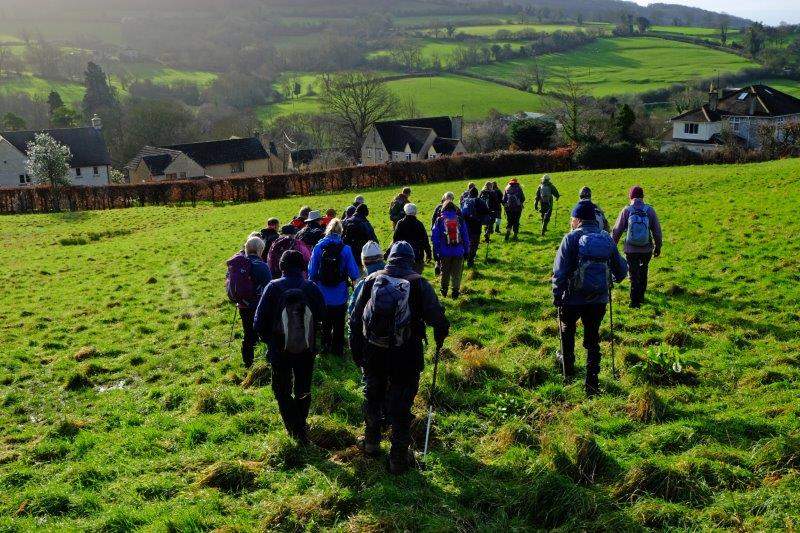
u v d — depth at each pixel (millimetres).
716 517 5348
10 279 20562
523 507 5703
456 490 6121
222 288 16766
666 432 6707
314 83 145875
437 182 50281
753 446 6348
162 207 44469
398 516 5660
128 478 6883
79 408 9281
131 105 120000
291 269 7273
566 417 7316
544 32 179625
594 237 7824
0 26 197750
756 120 76938
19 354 11836
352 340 6648
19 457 7617
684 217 21125
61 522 6105
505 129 93250
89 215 41062
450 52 165500
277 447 7047
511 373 8773
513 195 19812
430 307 6512
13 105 127312
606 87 123312
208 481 6531
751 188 26234
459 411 7855
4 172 74250
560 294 8000
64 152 61875
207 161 87438
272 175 47375
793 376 7969
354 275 9867
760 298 11578
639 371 8438
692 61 143250
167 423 8312
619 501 5727
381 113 102562
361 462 6664
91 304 16109
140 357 11328
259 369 9586
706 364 8695
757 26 151875
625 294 12461
